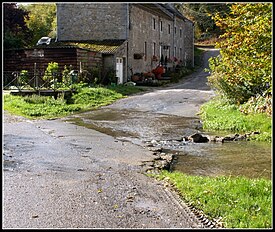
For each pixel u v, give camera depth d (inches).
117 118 587.5
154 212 202.7
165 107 700.0
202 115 600.4
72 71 880.9
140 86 1089.4
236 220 192.1
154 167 306.5
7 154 332.5
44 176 265.1
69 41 1140.5
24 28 1391.5
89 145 386.9
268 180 264.8
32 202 213.0
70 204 211.3
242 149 390.0
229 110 584.4
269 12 277.7
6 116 565.9
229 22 314.5
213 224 189.5
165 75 1312.7
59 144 385.7
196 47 2101.4
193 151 382.3
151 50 1302.9
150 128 505.7
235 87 605.0
